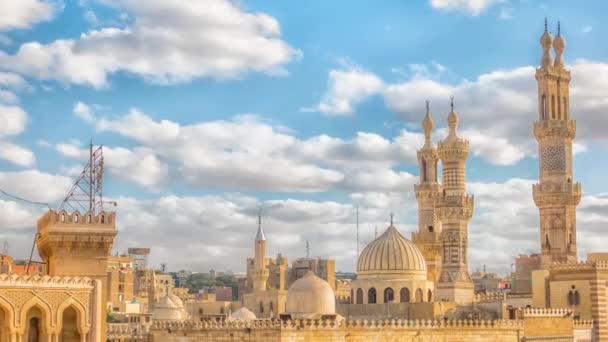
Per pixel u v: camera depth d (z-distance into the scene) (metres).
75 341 95.81
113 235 106.94
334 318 134.00
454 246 181.00
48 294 92.62
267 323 121.88
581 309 149.62
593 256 162.00
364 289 156.00
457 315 146.75
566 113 177.88
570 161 174.62
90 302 96.88
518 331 136.50
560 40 180.00
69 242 105.38
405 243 157.38
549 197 171.88
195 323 128.25
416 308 149.38
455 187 184.88
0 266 129.75
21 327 90.38
